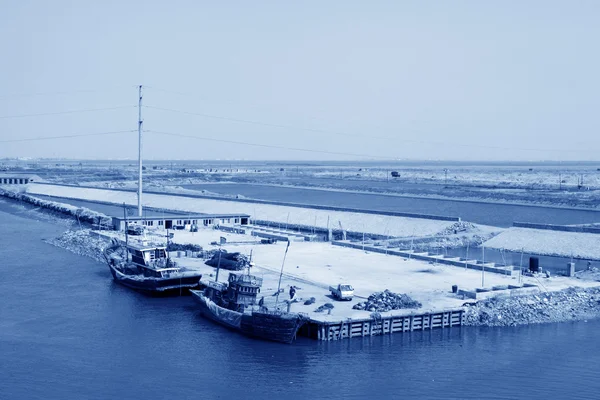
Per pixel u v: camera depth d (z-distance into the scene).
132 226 154.38
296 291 91.62
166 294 98.88
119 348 74.88
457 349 74.50
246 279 84.69
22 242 149.50
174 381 65.75
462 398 61.84
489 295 89.62
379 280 100.00
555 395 62.31
